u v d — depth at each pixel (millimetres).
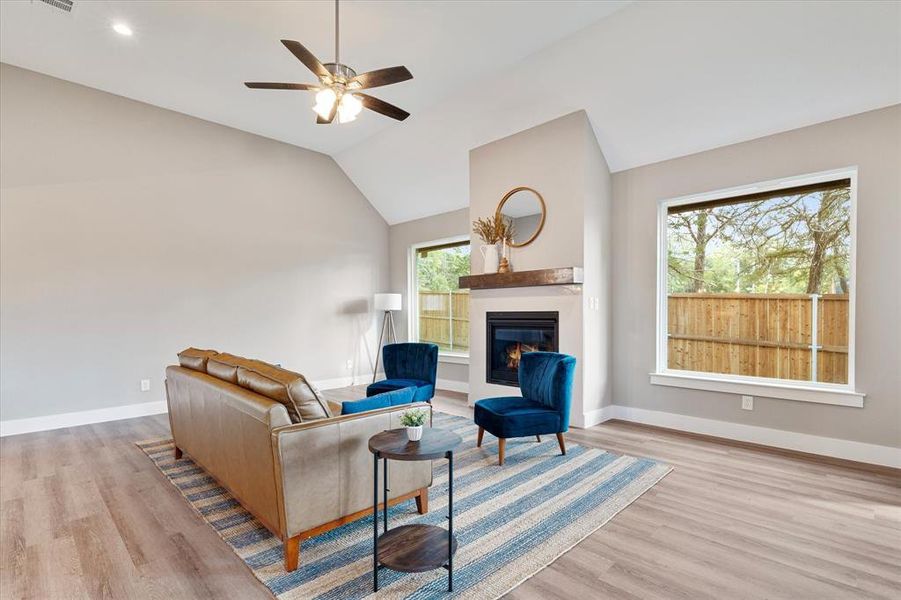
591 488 2809
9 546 2172
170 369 3420
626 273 4473
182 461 3385
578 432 4047
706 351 4102
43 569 1979
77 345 4484
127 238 4793
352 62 3980
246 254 5664
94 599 1783
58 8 3307
